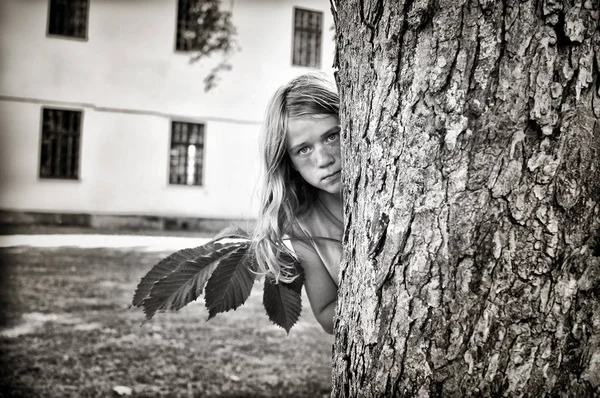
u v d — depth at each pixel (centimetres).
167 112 1648
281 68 1741
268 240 134
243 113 1712
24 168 1541
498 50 88
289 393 507
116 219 1605
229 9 1680
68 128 1608
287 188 146
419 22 93
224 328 716
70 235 1438
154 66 1631
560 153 87
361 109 106
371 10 101
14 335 662
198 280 126
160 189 1650
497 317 90
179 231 1623
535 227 88
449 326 92
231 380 534
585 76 87
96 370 553
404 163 96
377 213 100
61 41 1559
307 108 130
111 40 1595
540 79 87
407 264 95
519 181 88
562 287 89
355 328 107
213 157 1694
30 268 1048
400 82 96
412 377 95
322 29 1808
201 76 1672
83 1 1587
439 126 91
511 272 89
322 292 150
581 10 86
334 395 116
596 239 90
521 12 87
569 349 90
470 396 91
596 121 88
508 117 87
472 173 89
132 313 782
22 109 1538
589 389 91
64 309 793
